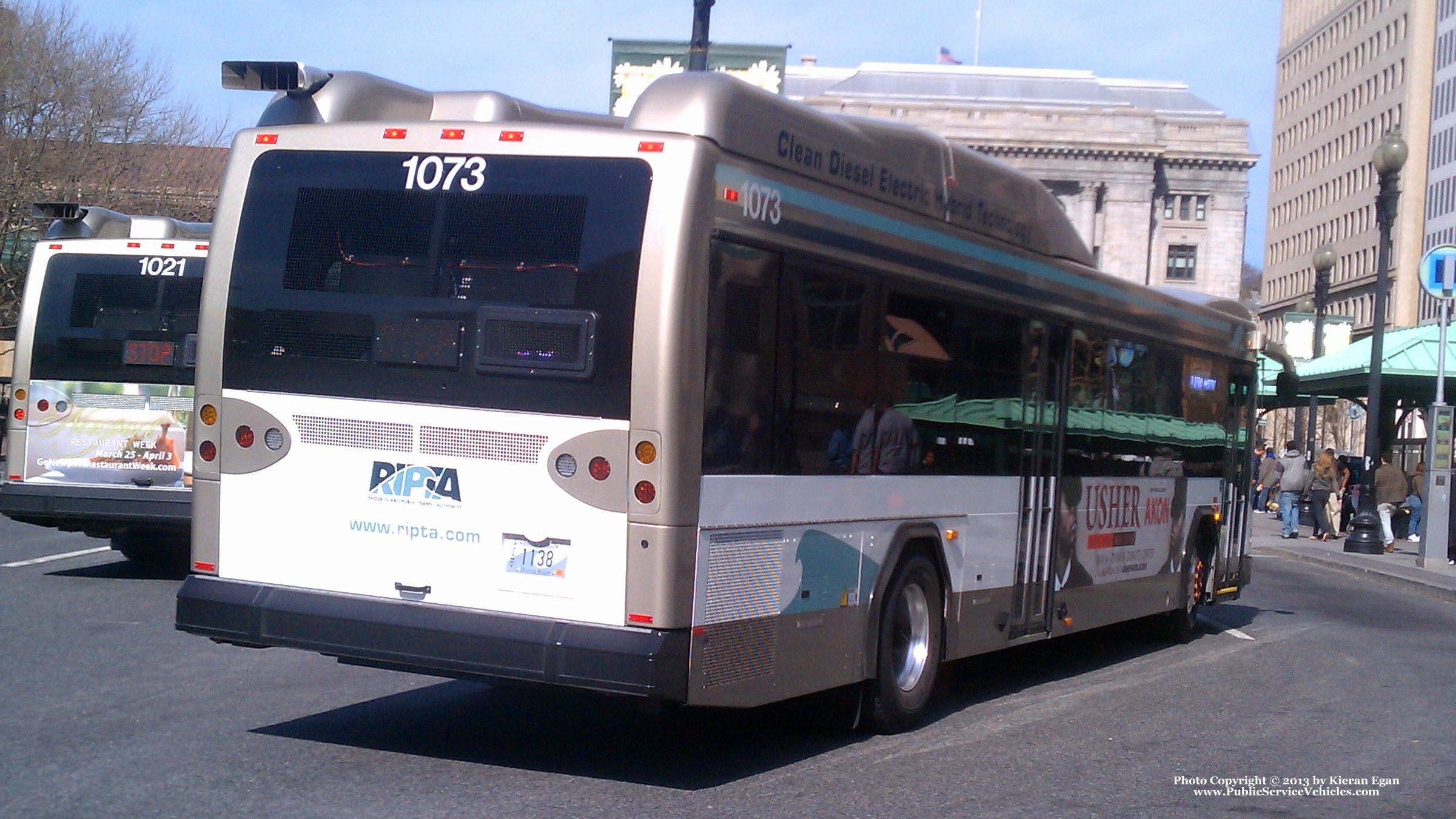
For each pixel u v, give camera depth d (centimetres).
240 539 693
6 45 3684
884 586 775
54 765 651
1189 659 1216
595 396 625
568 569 630
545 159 648
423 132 675
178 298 1240
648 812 616
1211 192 8706
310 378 680
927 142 822
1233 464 1421
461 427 650
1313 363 3195
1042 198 977
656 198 625
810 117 713
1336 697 1029
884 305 773
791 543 692
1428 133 9606
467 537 649
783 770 712
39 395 1241
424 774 662
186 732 728
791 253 688
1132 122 8469
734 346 649
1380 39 10256
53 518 1232
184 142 4025
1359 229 10512
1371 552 2620
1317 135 11581
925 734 825
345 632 661
